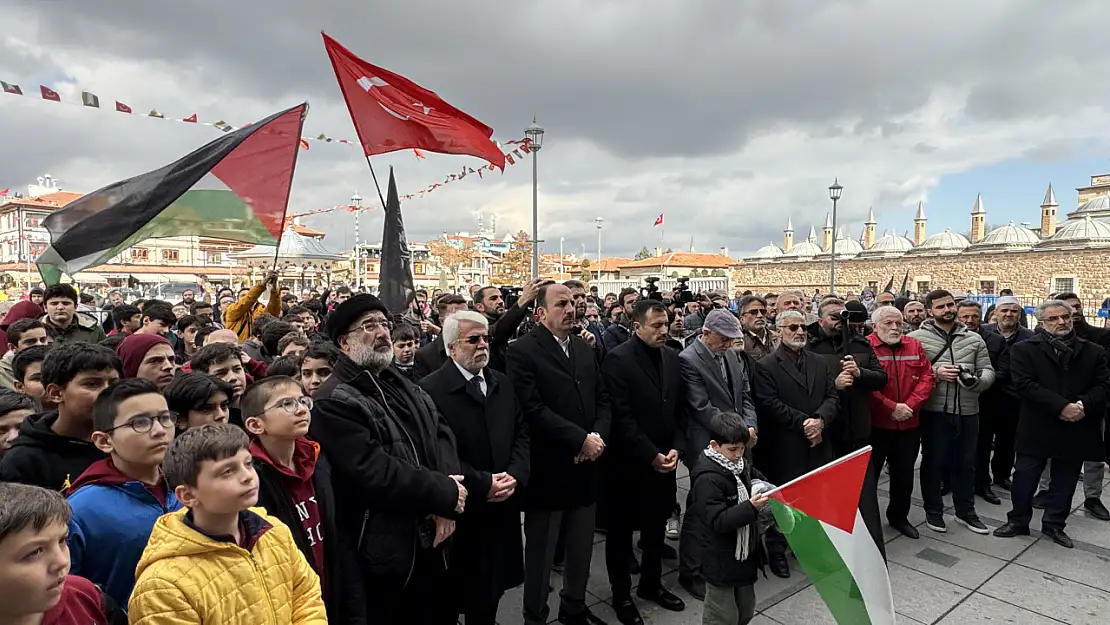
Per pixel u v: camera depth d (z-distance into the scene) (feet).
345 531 8.62
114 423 6.93
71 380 8.03
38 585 4.67
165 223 13.83
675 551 15.56
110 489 6.88
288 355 12.21
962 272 122.31
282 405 7.72
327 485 8.32
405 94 17.74
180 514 6.32
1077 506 19.22
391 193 18.63
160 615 5.65
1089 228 113.50
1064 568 14.75
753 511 9.82
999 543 16.28
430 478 8.59
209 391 8.71
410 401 9.71
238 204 14.46
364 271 125.59
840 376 15.25
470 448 10.59
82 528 6.51
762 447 15.93
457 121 18.57
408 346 14.75
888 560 15.26
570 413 12.35
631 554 13.83
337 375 9.44
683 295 31.09
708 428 14.20
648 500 13.01
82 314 19.51
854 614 9.47
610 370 13.65
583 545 12.15
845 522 9.75
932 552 15.72
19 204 124.06
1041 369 16.07
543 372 12.39
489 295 20.24
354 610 8.21
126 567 6.62
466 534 10.64
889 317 16.98
